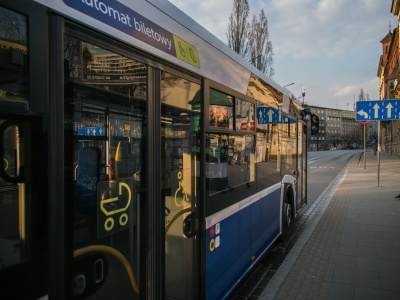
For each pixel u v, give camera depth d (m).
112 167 2.08
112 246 2.06
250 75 4.49
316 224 8.05
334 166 31.23
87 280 1.87
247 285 4.77
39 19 1.59
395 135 46.84
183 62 2.85
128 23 2.21
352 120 155.12
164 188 2.60
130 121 2.23
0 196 1.47
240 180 4.08
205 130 3.21
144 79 2.37
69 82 1.75
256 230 4.65
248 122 4.38
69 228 1.74
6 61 1.45
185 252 2.88
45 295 1.61
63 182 1.70
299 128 7.96
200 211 3.12
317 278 4.86
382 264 5.37
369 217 8.66
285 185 6.39
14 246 1.51
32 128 1.56
